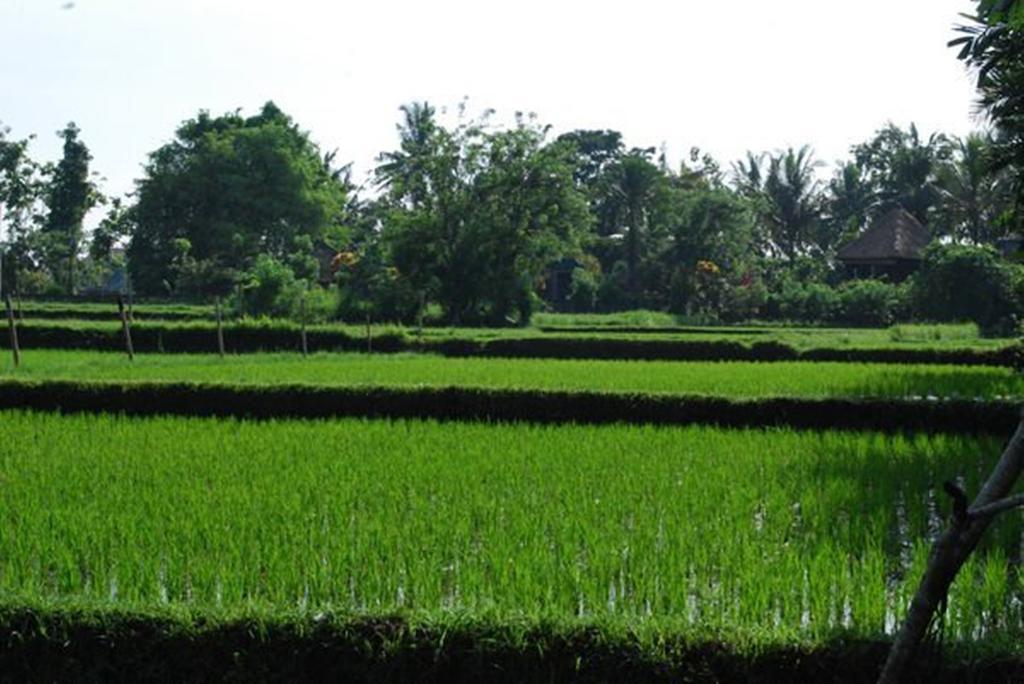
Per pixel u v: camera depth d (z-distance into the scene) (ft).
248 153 256.93
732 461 51.88
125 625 26.35
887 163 298.15
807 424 65.67
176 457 52.26
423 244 186.19
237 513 39.40
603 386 79.71
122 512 39.65
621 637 25.03
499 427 63.87
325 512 39.86
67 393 71.77
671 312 227.20
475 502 41.96
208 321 143.23
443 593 31.89
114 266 308.40
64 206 270.87
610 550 33.99
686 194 249.34
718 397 66.90
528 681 25.18
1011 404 63.52
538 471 48.93
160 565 33.37
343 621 25.95
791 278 225.56
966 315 179.93
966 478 49.03
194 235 252.42
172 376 83.41
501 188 189.47
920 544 34.99
